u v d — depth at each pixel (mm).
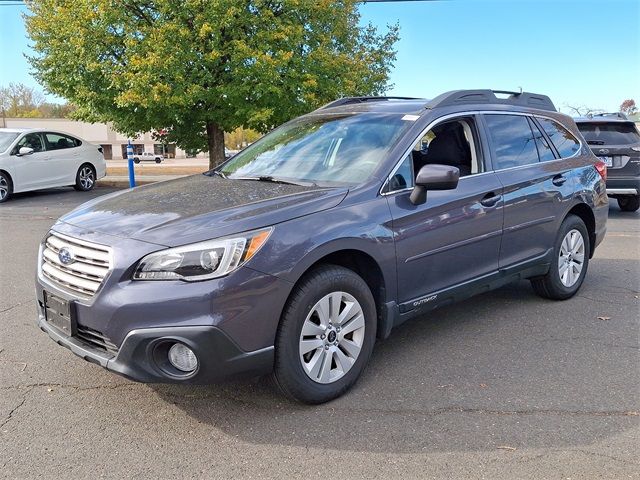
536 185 4789
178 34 14109
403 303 3785
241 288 2926
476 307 5191
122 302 2877
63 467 2746
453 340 4383
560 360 4004
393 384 3629
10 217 10703
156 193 3824
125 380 3674
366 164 3846
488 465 2760
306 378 3250
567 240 5273
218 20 14180
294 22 15562
